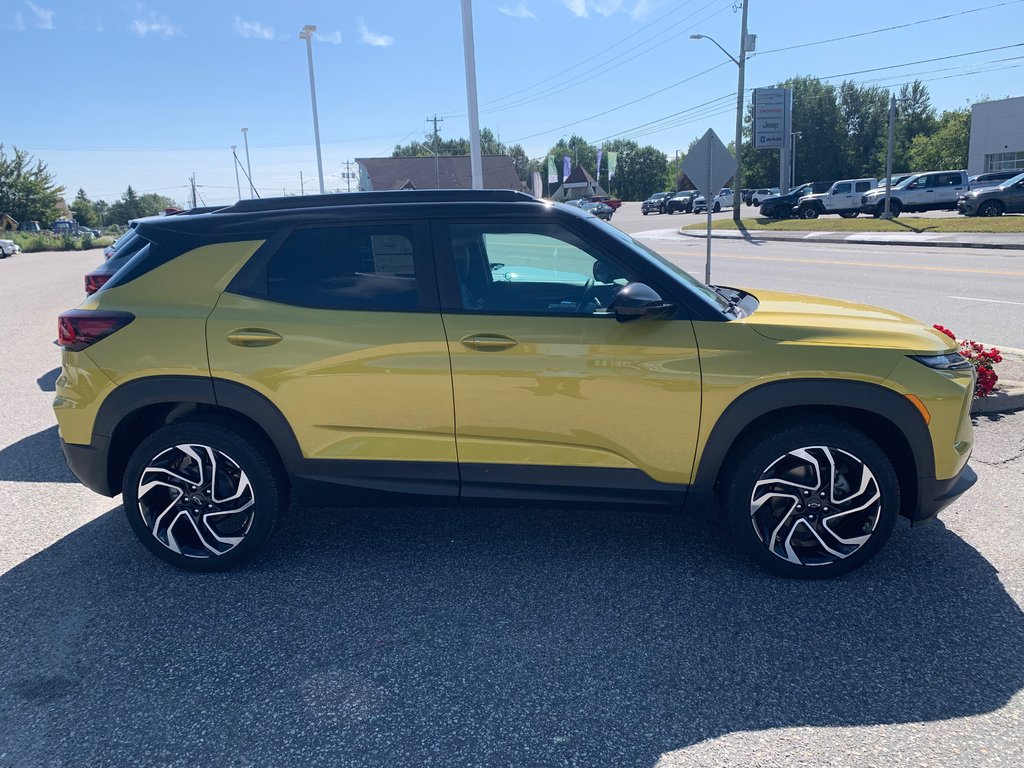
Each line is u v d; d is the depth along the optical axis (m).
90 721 2.67
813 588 3.50
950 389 3.34
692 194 57.91
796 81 83.25
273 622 3.29
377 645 3.11
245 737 2.58
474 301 3.50
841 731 2.57
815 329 3.42
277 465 3.68
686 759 2.45
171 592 3.55
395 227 3.56
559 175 98.56
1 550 4.02
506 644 3.10
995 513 4.29
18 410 6.94
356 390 3.49
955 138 76.19
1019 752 2.46
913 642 3.07
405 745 2.54
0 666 2.99
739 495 3.49
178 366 3.53
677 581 3.59
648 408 3.40
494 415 3.46
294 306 3.54
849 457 3.39
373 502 3.66
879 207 34.25
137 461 3.61
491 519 4.32
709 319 3.41
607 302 3.49
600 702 2.74
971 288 13.37
